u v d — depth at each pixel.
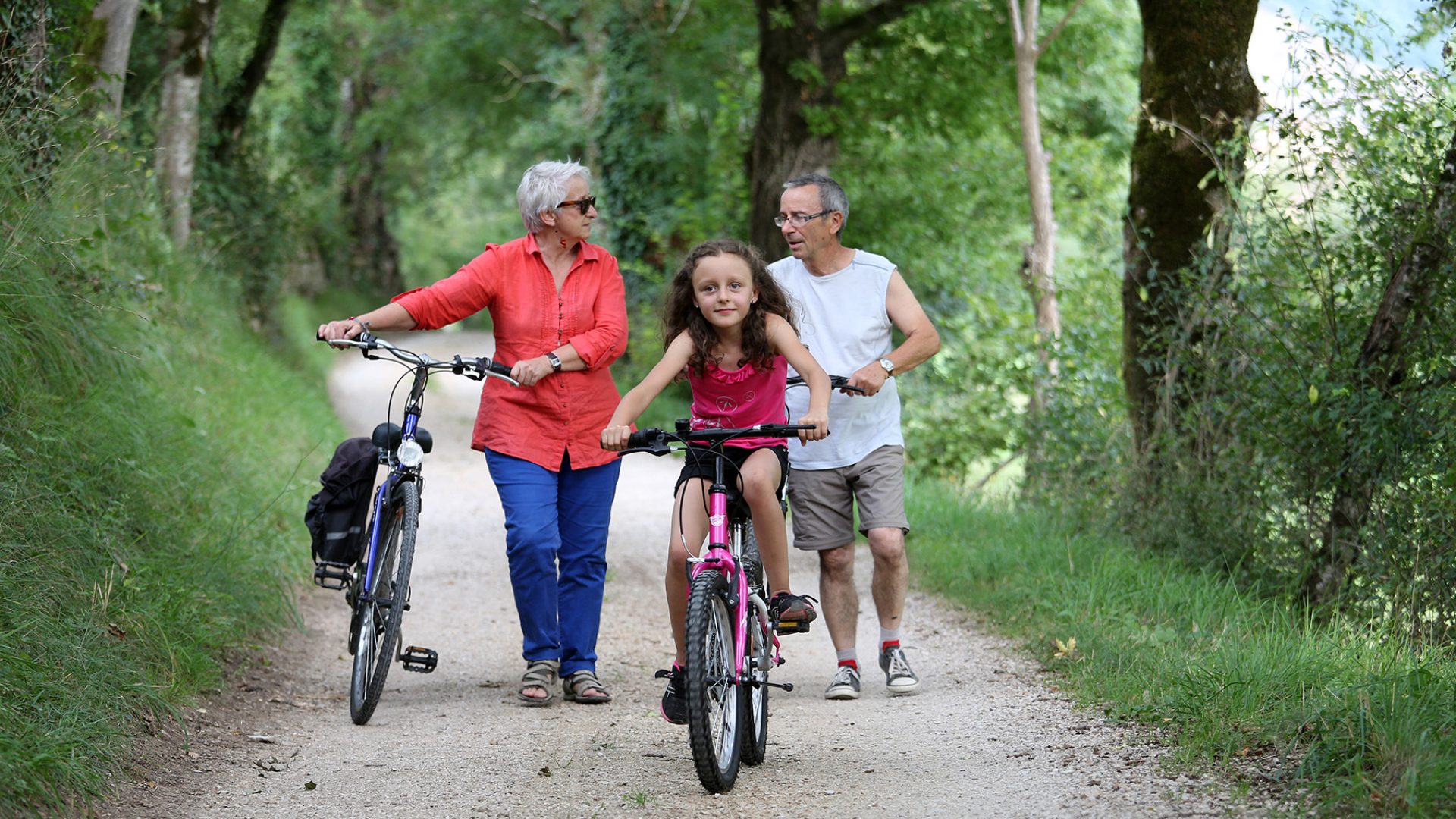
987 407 24.05
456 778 6.61
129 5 16.05
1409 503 9.23
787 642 10.72
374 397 32.34
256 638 9.82
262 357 23.17
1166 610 9.93
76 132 11.32
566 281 8.53
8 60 10.44
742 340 6.83
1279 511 10.91
